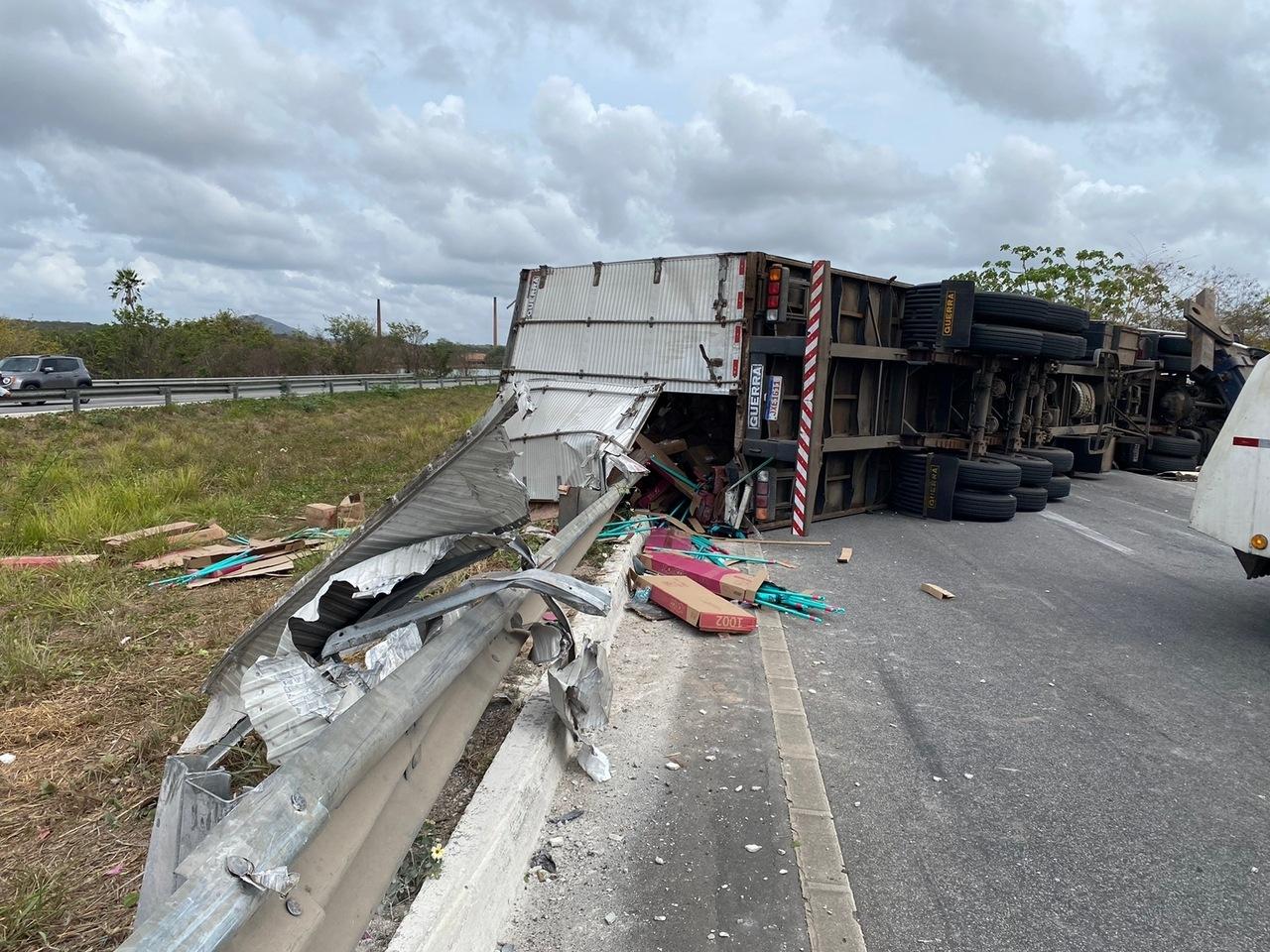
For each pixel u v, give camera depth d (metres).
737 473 9.13
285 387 33.69
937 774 4.01
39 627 4.94
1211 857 3.40
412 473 12.62
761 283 9.00
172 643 4.79
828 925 2.85
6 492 10.15
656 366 9.48
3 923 2.35
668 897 2.94
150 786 3.15
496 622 3.08
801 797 3.69
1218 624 6.75
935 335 10.20
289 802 1.62
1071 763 4.20
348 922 1.79
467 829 2.75
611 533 7.69
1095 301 26.94
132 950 1.17
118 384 26.97
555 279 10.84
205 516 8.95
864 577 7.79
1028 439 12.69
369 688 2.51
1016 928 2.90
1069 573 8.29
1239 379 13.40
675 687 4.88
